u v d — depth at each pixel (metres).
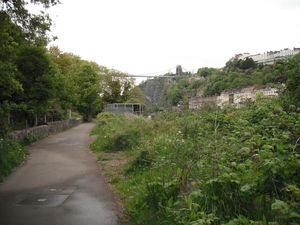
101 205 7.25
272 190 4.33
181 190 6.00
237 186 4.63
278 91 11.20
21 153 13.81
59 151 16.14
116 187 8.78
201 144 7.71
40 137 22.53
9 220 6.32
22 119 20.72
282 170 4.33
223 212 4.47
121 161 12.53
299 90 9.69
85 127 37.28
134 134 15.36
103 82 62.22
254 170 4.85
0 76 13.45
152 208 5.98
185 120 13.04
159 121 15.93
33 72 18.66
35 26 11.31
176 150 8.74
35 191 8.53
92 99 55.06
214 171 5.29
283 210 3.65
